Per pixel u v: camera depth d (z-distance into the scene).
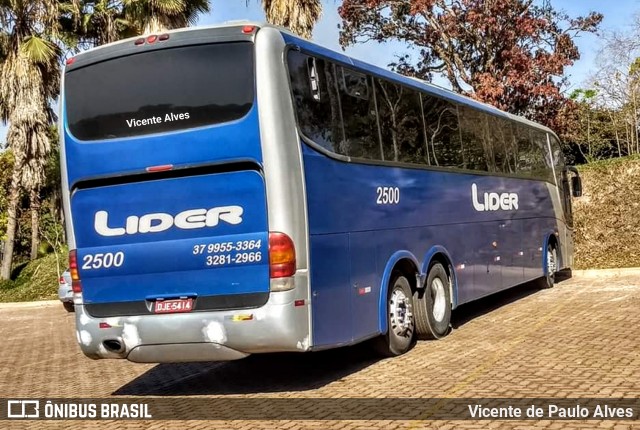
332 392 7.78
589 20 22.98
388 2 23.67
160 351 7.80
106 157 7.95
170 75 7.80
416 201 9.97
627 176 20.33
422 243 10.04
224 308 7.52
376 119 9.19
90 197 8.09
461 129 11.80
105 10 25.22
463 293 11.27
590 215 20.45
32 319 19.66
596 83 28.39
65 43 25.94
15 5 24.06
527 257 14.31
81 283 8.16
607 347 8.92
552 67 22.61
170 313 7.74
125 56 8.02
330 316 7.80
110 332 7.98
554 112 23.47
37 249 29.42
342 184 8.23
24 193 30.89
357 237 8.42
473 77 23.56
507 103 22.61
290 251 7.31
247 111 7.43
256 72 7.44
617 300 13.09
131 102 7.93
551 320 11.40
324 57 8.29
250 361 10.16
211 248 7.53
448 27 22.73
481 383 7.56
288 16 22.59
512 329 10.87
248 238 7.39
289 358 10.12
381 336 9.23
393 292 9.45
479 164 12.33
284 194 7.32
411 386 7.69
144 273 7.83
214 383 8.93
